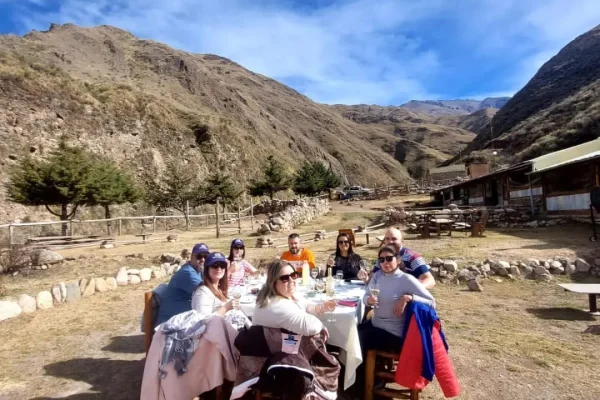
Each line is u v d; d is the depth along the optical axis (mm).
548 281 8766
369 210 34438
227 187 39875
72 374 4691
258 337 3096
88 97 41844
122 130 43125
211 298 3996
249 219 32438
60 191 24234
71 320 6922
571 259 9516
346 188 62500
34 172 24500
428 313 3525
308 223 25297
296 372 2912
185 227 30297
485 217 16906
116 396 4137
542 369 4527
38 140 33844
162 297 4582
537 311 6902
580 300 7465
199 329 3529
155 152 44375
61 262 12453
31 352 5422
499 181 26266
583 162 15180
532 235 14227
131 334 6184
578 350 5098
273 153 76500
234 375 3586
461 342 5434
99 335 6129
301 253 6254
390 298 3812
